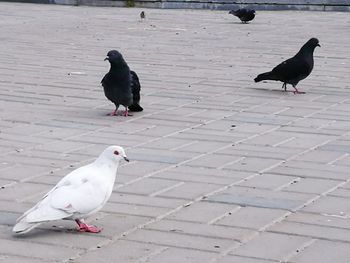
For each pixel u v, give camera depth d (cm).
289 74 1695
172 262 766
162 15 3619
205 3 3984
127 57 2244
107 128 1368
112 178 832
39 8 3872
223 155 1195
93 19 3356
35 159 1159
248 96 1681
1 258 770
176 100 1628
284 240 834
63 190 803
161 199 973
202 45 2556
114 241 821
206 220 895
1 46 2452
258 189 1021
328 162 1162
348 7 3988
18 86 1764
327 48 2517
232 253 793
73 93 1691
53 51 2353
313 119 1462
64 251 789
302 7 4016
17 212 916
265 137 1315
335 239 838
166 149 1227
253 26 3209
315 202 970
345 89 1783
